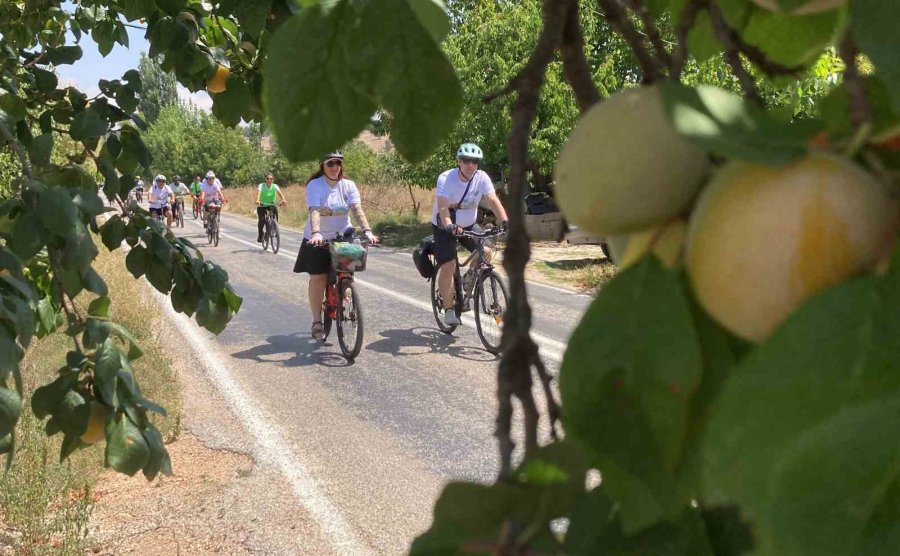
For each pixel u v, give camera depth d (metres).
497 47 16.02
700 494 0.56
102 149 2.78
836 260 0.51
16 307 1.79
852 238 0.51
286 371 7.03
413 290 11.36
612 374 0.59
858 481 0.44
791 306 0.52
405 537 4.05
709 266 0.55
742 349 0.59
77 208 2.10
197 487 4.60
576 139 0.65
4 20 3.50
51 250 2.10
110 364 2.27
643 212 0.61
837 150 0.55
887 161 0.54
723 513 0.63
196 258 2.76
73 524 4.14
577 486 0.60
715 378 0.58
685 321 0.57
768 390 0.48
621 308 0.60
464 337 8.16
